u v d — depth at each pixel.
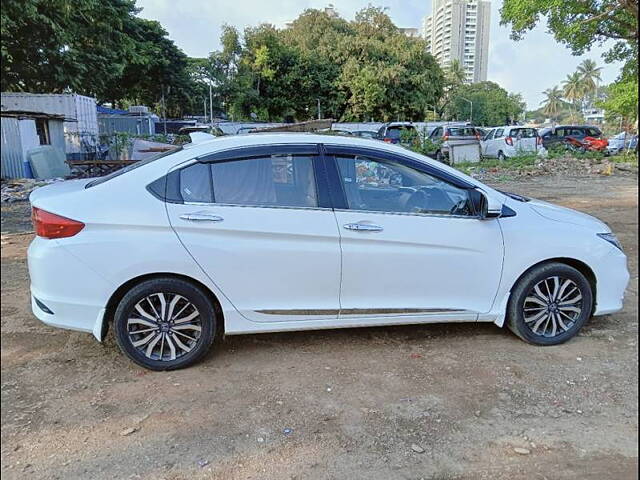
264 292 3.48
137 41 31.45
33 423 2.85
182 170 3.43
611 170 17.42
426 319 3.75
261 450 2.63
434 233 3.64
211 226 3.35
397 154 3.72
